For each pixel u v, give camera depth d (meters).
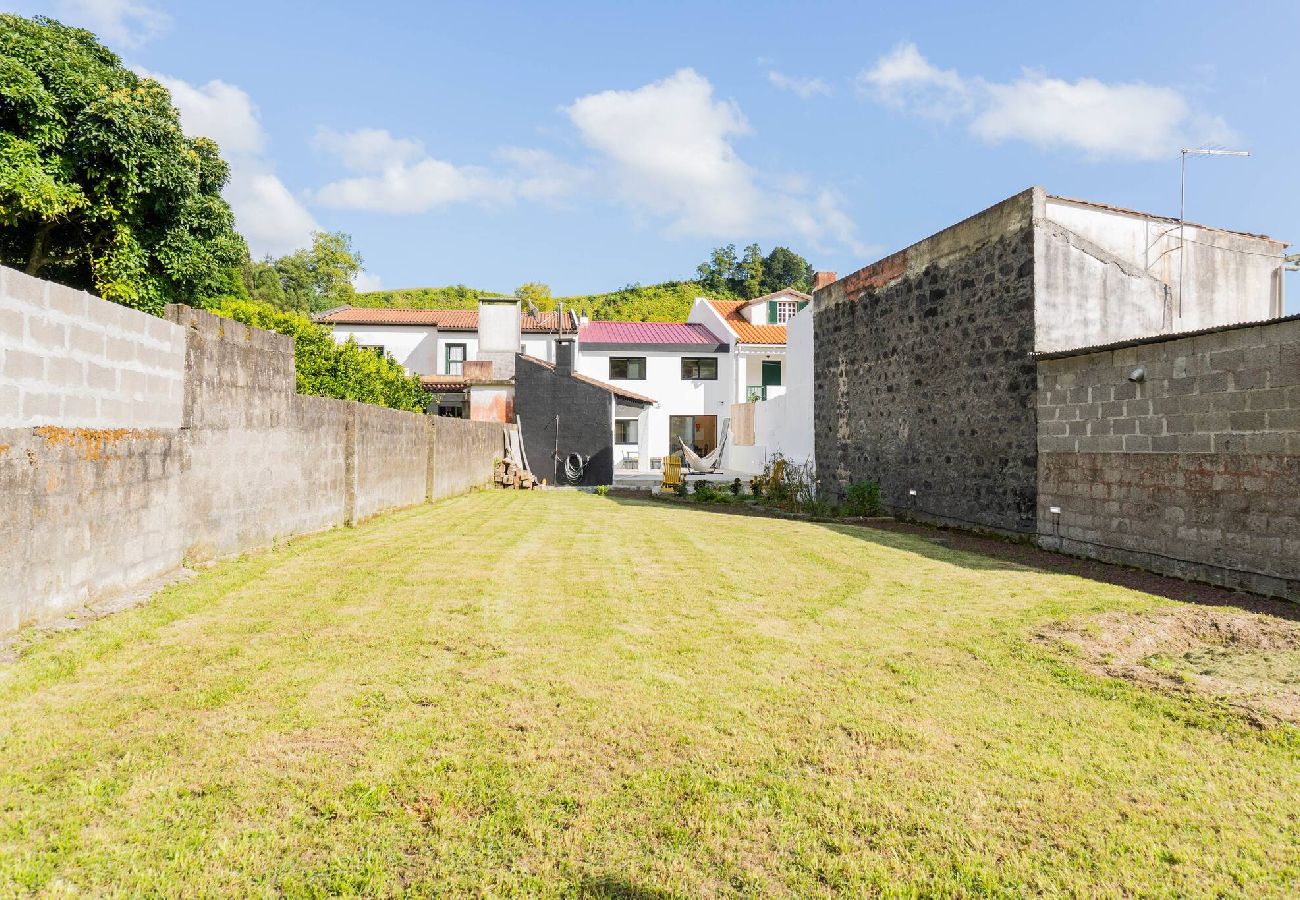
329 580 6.23
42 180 11.29
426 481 13.80
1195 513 6.94
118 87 12.62
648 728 3.34
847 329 14.48
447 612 5.27
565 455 21.09
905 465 12.32
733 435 26.69
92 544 4.63
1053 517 8.85
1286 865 2.42
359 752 3.02
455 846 2.41
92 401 4.62
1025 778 2.98
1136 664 4.44
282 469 7.78
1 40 11.36
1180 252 10.10
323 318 30.20
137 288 12.91
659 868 2.34
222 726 3.21
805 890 2.26
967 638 4.88
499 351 23.62
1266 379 6.27
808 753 3.15
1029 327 9.31
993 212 10.05
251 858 2.30
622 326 32.47
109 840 2.35
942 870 2.37
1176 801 2.83
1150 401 7.46
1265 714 3.59
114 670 3.83
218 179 14.27
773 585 6.55
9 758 2.84
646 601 5.82
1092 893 2.28
